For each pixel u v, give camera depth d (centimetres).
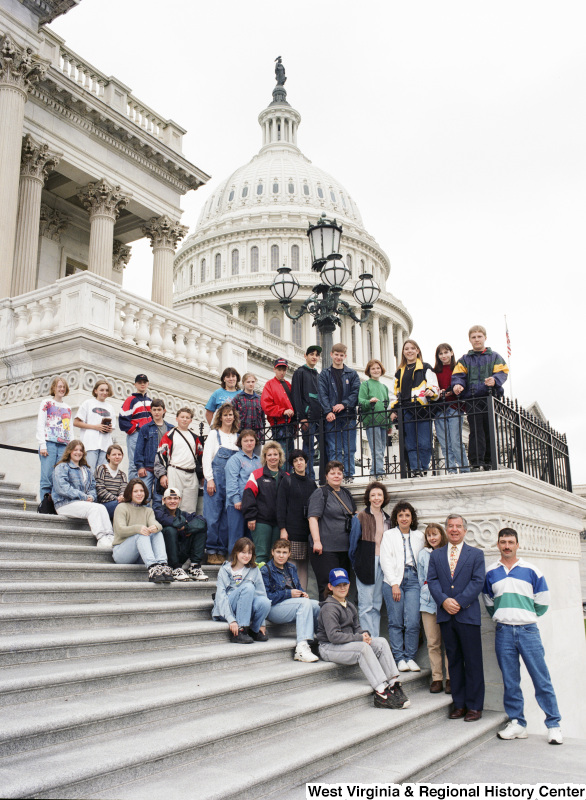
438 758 528
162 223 2567
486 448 801
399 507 758
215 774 403
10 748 373
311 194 8369
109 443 970
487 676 736
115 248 2783
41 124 2098
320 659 662
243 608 655
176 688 497
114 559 732
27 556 666
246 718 477
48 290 1254
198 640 617
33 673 454
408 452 888
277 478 807
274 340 4116
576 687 948
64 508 802
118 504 763
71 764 365
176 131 2630
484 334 835
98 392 971
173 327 1403
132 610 611
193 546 795
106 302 1226
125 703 439
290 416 941
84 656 514
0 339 1308
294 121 9825
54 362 1191
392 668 628
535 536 869
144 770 392
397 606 746
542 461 943
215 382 1447
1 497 990
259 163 8919
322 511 777
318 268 1181
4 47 1691
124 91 2408
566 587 972
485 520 763
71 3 1792
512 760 568
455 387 822
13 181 1669
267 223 7781
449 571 683
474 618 663
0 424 1242
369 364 927
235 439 896
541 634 841
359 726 538
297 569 803
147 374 1289
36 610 532
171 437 920
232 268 7888
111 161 2356
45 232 2436
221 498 881
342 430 886
